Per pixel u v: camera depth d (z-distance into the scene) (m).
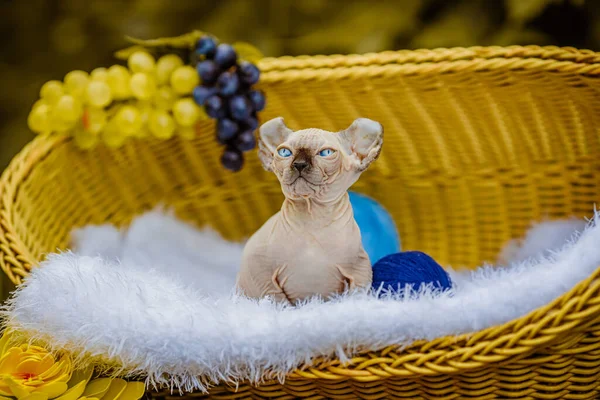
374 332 1.03
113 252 1.30
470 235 1.40
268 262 1.10
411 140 1.39
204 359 1.03
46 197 1.29
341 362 1.03
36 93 1.95
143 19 1.93
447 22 1.76
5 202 1.22
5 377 1.04
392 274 1.15
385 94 1.36
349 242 1.10
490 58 1.32
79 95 1.31
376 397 1.06
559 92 1.31
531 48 1.31
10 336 1.10
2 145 1.88
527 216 1.38
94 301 1.05
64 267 1.09
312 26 1.87
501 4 1.75
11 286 1.55
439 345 1.03
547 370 1.04
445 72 1.32
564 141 1.35
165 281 1.10
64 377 1.05
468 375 1.04
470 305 1.03
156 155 1.39
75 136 1.32
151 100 1.33
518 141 1.37
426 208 1.42
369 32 1.77
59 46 1.98
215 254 1.36
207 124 1.38
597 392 1.07
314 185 1.07
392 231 1.32
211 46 1.31
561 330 1.00
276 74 1.35
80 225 1.33
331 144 1.08
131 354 1.04
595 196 1.34
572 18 1.70
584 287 1.01
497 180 1.39
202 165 1.41
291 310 1.05
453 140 1.39
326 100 1.37
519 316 1.04
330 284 1.10
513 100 1.34
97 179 1.35
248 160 1.41
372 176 1.42
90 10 1.96
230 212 1.42
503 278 1.10
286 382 1.05
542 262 1.11
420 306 1.03
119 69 1.32
